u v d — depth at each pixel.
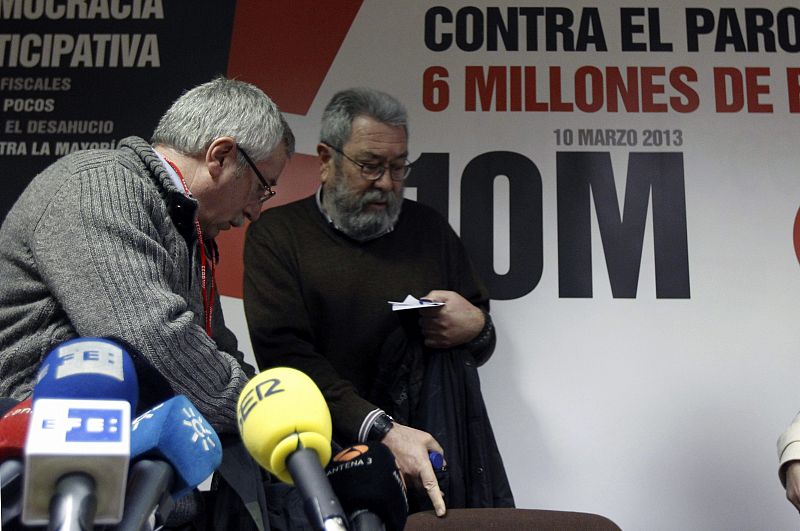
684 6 3.26
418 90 3.21
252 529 1.80
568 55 3.23
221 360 1.66
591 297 3.03
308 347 2.59
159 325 1.55
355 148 2.73
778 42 3.22
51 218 1.65
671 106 3.18
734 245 3.05
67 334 1.64
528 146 3.15
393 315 2.68
